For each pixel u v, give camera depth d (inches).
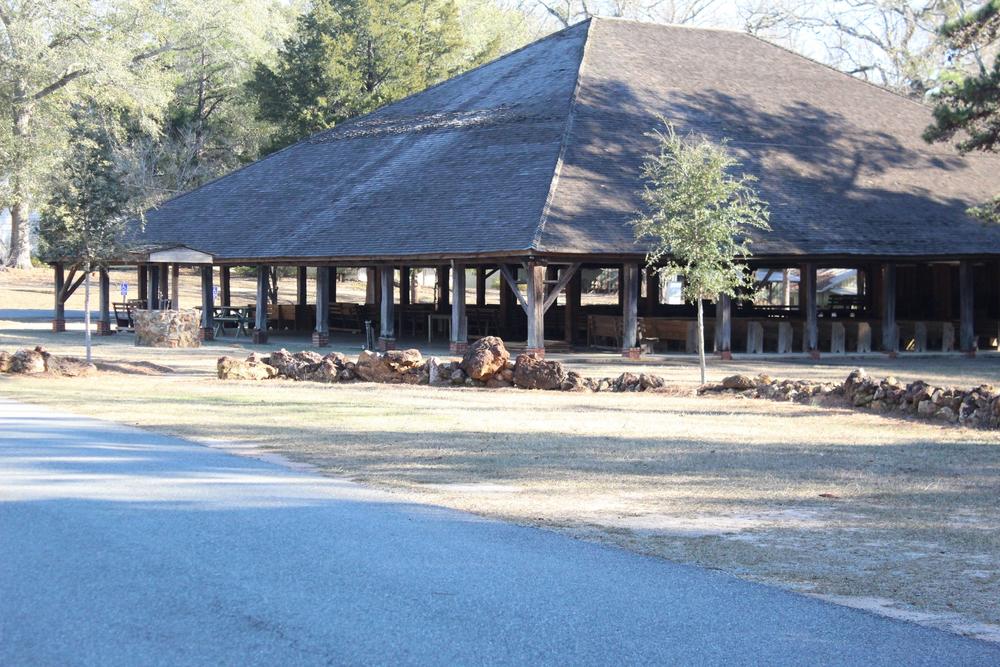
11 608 244.2
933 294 1515.7
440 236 1117.7
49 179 1127.0
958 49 1111.6
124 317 1583.4
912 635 230.8
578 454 481.7
